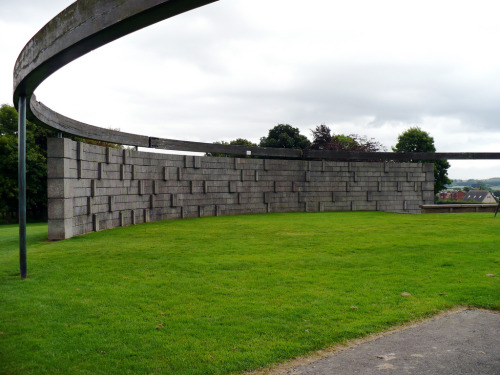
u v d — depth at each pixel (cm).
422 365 382
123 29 458
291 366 384
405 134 4747
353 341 441
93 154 1373
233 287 643
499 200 1839
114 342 436
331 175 2358
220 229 1390
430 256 873
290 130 4647
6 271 760
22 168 722
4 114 3484
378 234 1227
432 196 2556
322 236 1192
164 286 651
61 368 380
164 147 1809
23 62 661
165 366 382
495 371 369
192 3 388
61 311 534
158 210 1780
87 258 877
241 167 2122
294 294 604
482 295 591
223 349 417
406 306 545
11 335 457
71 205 1221
